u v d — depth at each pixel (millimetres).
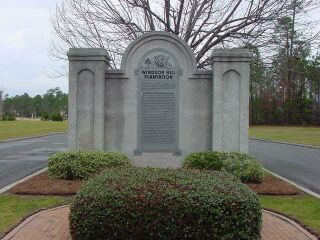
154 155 13977
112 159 12336
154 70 14031
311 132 52938
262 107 79375
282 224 7977
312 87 73688
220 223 5832
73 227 6082
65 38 19922
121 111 14141
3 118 99125
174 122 14008
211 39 19641
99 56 14023
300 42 21156
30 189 10711
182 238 5844
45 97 156625
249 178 11953
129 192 5965
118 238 5918
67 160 12141
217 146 13758
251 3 19000
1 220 8023
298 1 20750
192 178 6816
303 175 15336
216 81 13805
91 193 6051
